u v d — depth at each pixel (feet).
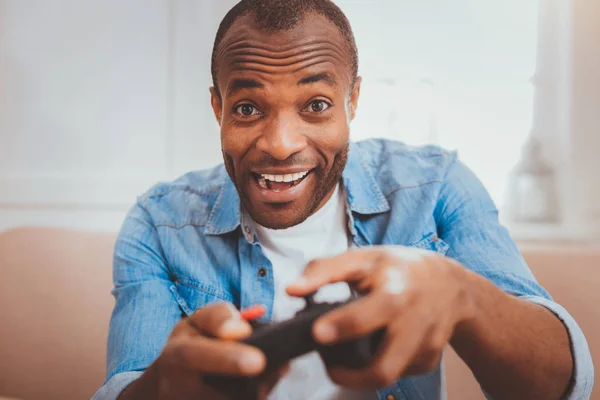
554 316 2.02
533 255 3.70
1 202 5.44
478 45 5.36
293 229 2.80
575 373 1.95
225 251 2.88
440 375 2.77
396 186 2.93
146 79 5.47
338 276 1.32
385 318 1.24
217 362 1.25
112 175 5.47
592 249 3.75
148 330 2.59
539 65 5.33
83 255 4.01
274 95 2.23
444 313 1.36
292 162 2.30
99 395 2.18
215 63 2.44
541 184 5.20
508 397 1.92
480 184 2.97
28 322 3.90
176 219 2.99
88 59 5.46
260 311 1.48
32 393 3.82
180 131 5.49
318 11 2.31
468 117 5.41
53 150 5.47
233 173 2.46
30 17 5.46
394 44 5.39
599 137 5.25
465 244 2.70
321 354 1.30
